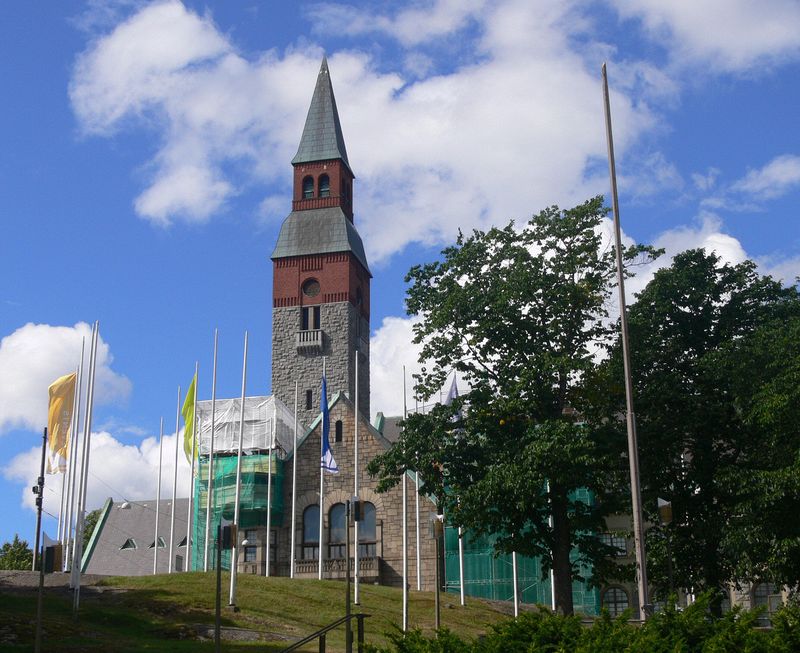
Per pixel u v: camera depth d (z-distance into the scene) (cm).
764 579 4441
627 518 7538
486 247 4875
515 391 4403
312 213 10419
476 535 4594
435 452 4588
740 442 4722
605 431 4428
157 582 5488
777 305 4997
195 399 6731
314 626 4734
